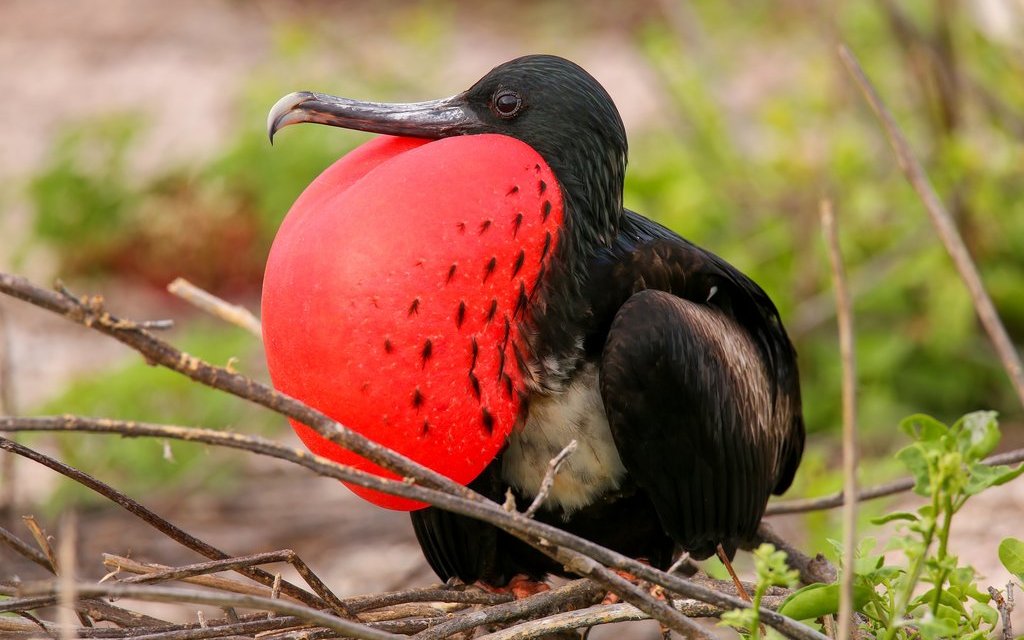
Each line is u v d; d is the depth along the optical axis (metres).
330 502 12.22
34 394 14.36
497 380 5.95
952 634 5.50
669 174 15.11
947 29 13.49
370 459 4.99
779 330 7.90
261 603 4.95
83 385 12.86
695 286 7.11
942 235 5.76
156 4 30.06
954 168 13.11
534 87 6.71
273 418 13.30
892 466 11.15
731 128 15.50
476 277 5.75
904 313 13.62
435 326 5.69
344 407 5.74
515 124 6.71
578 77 6.77
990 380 13.34
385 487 4.99
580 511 6.95
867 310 13.61
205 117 22.86
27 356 15.56
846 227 13.88
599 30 26.64
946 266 13.19
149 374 12.73
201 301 6.82
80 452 12.32
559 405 6.54
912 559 5.41
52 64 26.34
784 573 5.17
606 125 6.75
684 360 6.50
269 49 26.47
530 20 27.78
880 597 5.64
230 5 29.78
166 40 27.64
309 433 5.91
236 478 12.70
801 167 14.02
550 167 6.62
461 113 6.76
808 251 13.64
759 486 7.32
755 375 7.32
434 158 5.83
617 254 6.83
